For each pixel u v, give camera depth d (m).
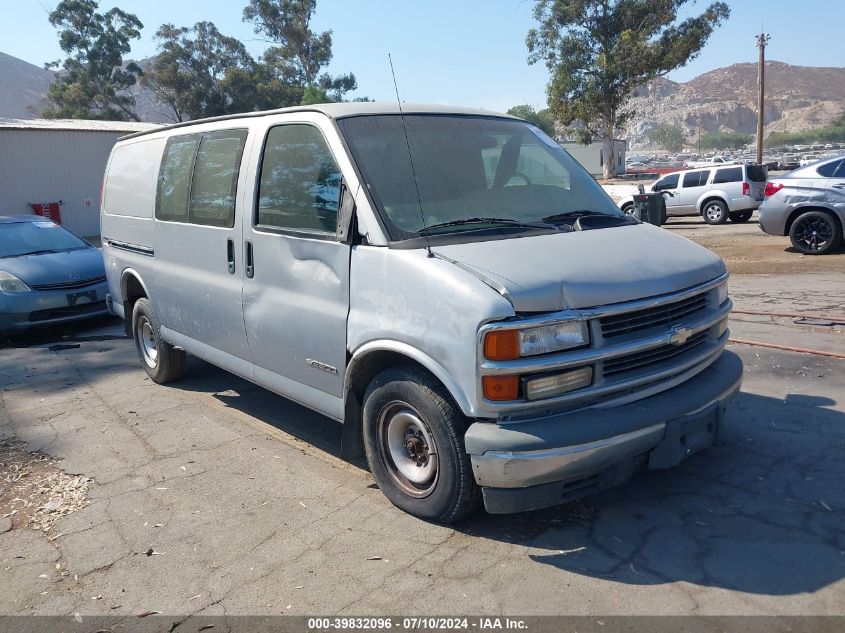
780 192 12.53
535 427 3.21
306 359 4.26
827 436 4.61
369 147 4.04
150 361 6.64
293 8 50.31
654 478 4.16
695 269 3.83
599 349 3.31
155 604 3.25
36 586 3.46
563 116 48.19
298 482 4.41
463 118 4.61
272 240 4.41
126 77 54.75
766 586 3.09
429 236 3.71
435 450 3.61
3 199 24.02
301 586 3.31
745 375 5.89
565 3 44.69
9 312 8.45
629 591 3.11
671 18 44.03
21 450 5.20
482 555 3.46
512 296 3.17
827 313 7.85
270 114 4.62
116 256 6.75
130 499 4.31
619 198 26.88
